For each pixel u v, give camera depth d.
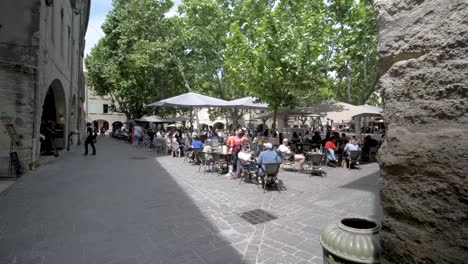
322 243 2.42
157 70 28.00
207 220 5.05
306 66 11.63
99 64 34.94
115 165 11.45
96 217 5.11
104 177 8.81
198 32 24.06
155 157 14.53
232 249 3.93
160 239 4.23
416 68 1.64
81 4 17.50
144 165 11.61
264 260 3.63
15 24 9.13
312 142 14.41
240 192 7.07
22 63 9.20
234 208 5.75
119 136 32.59
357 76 23.03
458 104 1.43
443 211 1.46
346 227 2.37
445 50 1.50
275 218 5.19
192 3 22.95
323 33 13.12
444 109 1.49
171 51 24.84
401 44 1.76
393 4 1.82
